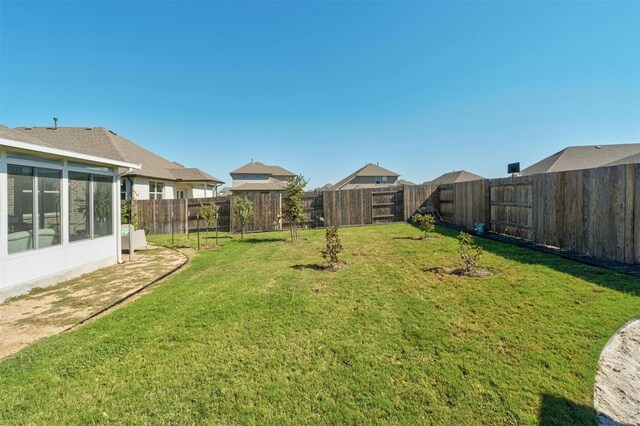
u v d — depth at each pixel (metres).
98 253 7.00
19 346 3.32
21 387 2.55
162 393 2.47
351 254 7.49
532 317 3.49
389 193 14.78
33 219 5.39
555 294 4.09
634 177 5.14
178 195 22.59
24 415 2.25
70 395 2.46
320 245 9.28
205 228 13.92
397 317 3.69
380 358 2.88
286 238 11.12
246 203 11.79
